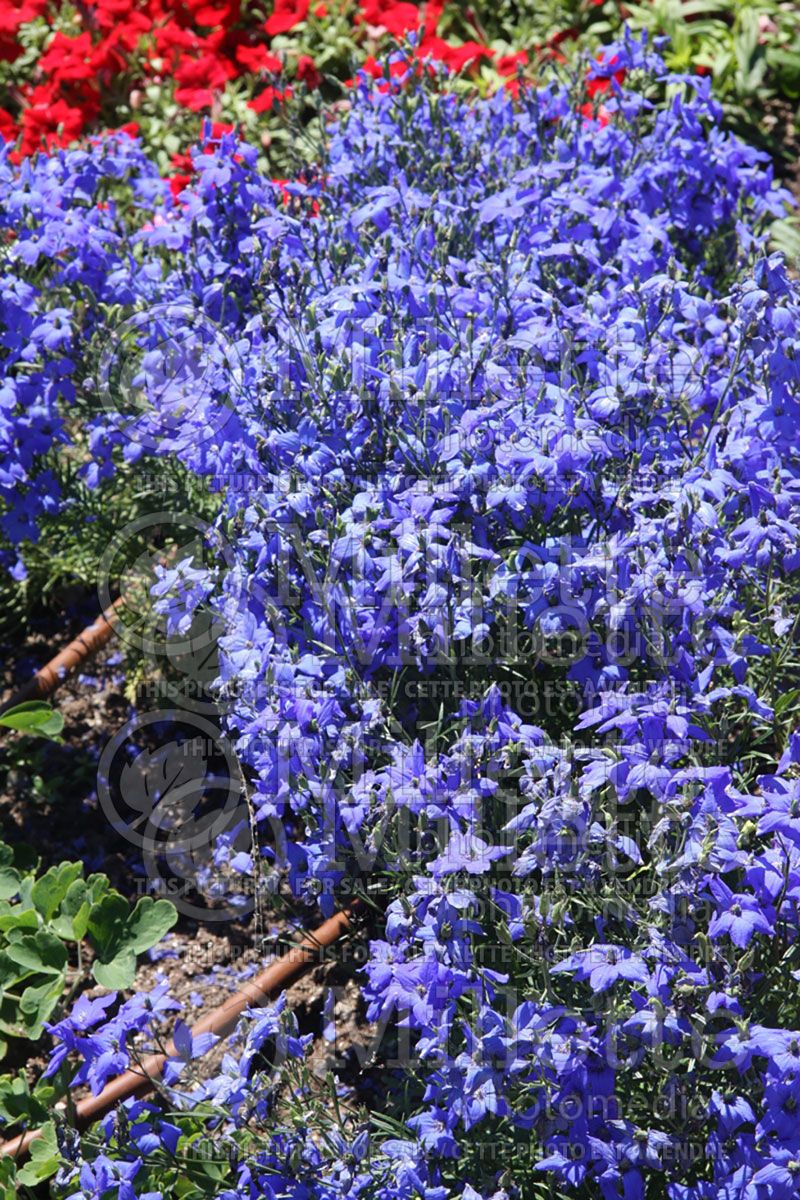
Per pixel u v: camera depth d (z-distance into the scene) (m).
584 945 1.26
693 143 1.56
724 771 1.20
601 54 1.77
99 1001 1.25
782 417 1.33
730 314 1.53
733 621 1.30
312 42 2.18
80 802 1.55
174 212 1.59
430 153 1.58
